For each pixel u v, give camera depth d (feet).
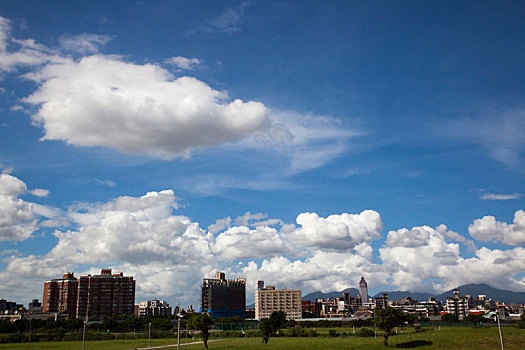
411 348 372.79
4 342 534.37
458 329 504.43
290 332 583.17
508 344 357.61
